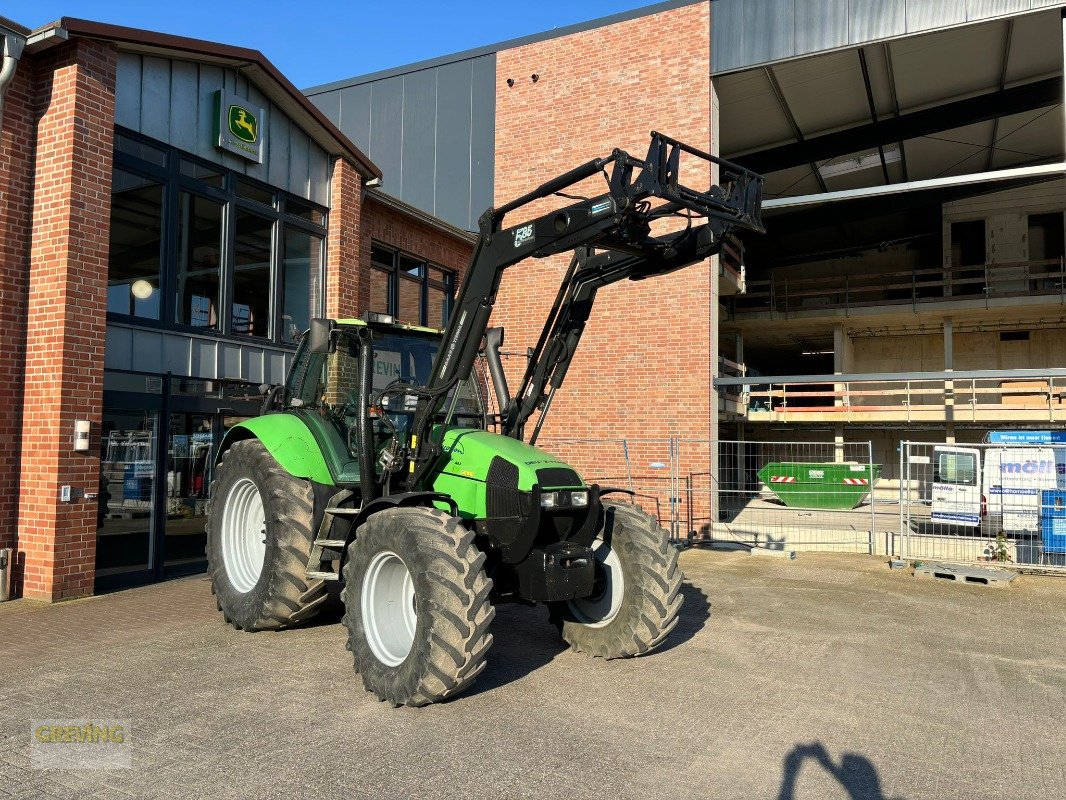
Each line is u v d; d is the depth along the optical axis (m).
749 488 18.11
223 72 9.41
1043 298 19.08
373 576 4.98
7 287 7.36
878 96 15.41
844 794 3.61
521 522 5.14
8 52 7.21
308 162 10.82
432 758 3.90
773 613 7.57
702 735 4.30
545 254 5.19
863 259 23.92
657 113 13.79
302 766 3.77
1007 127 17.23
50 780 3.59
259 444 6.49
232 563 6.61
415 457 5.55
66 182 7.37
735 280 15.96
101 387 7.61
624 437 13.81
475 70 15.78
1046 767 3.96
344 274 11.22
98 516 7.73
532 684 5.15
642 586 5.49
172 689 4.88
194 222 9.09
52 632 6.23
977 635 6.78
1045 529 10.66
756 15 13.13
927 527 14.34
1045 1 11.34
